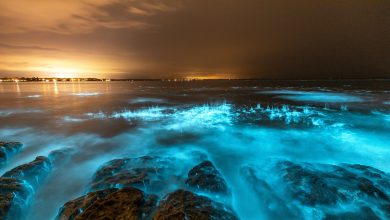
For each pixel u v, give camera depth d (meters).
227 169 8.53
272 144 11.30
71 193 6.83
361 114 18.94
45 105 28.75
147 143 11.83
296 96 38.78
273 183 6.58
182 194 5.54
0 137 12.96
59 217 5.13
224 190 6.24
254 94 46.19
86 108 25.78
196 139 12.47
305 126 14.72
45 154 9.95
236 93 50.50
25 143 11.66
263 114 19.64
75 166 8.73
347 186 5.75
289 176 6.57
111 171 7.25
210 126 15.42
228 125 15.60
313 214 5.08
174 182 6.82
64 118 19.17
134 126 15.73
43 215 5.86
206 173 6.92
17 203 5.57
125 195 5.44
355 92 42.28
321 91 48.69
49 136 13.20
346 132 13.03
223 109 23.31
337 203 5.25
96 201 5.24
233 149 10.77
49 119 18.73
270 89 65.00
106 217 4.73
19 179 6.55
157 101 33.84
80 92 59.19
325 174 6.47
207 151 10.51
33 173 7.17
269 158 8.47
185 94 49.88
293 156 9.66
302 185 6.00
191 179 6.68
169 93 54.47
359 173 6.64
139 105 28.58
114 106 27.73
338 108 22.72
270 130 13.95
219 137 12.73
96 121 17.67
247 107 24.80
